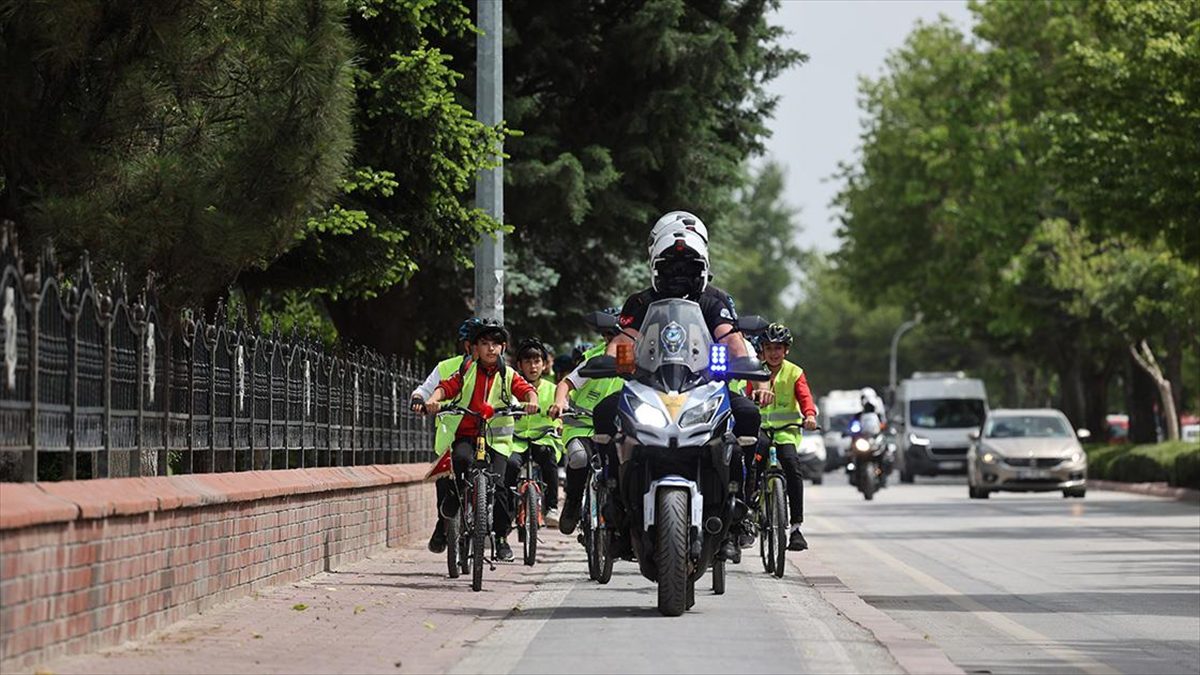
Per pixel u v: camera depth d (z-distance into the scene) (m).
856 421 82.50
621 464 23.20
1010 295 120.19
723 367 23.28
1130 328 108.06
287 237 27.02
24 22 24.48
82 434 20.14
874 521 59.75
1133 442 120.56
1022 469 81.19
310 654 19.12
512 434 29.58
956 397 119.62
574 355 33.88
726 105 60.62
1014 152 116.44
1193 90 67.31
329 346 35.66
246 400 27.20
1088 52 71.94
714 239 60.50
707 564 23.84
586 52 55.19
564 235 57.34
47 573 17.19
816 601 26.31
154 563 20.66
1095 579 35.16
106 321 20.86
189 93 26.39
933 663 18.75
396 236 39.44
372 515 34.97
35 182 25.30
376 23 38.91
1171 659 22.58
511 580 29.95
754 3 59.16
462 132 39.69
